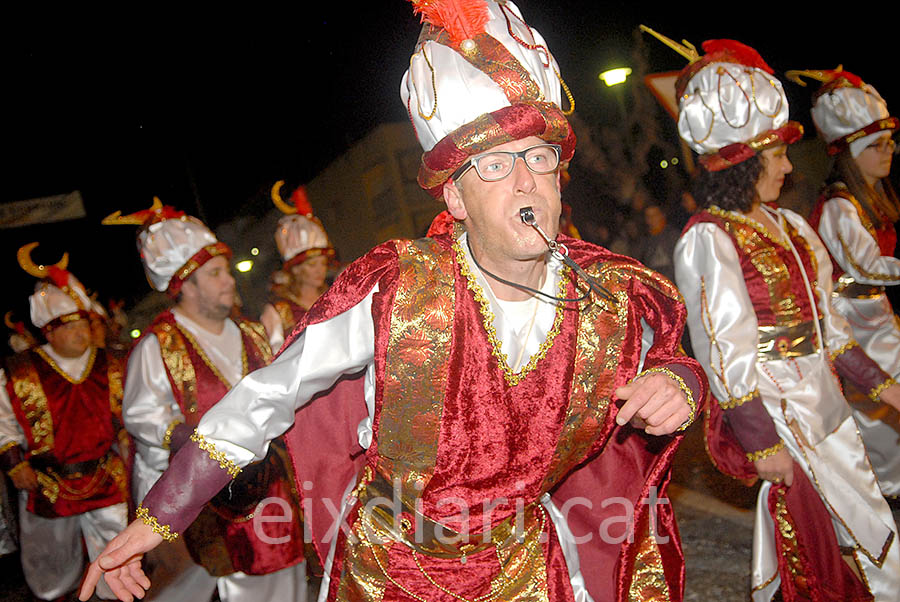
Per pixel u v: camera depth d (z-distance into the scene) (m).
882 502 2.79
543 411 1.91
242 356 3.79
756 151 2.82
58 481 4.70
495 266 1.87
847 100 3.89
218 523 3.40
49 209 12.24
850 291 4.07
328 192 15.17
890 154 3.88
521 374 1.88
